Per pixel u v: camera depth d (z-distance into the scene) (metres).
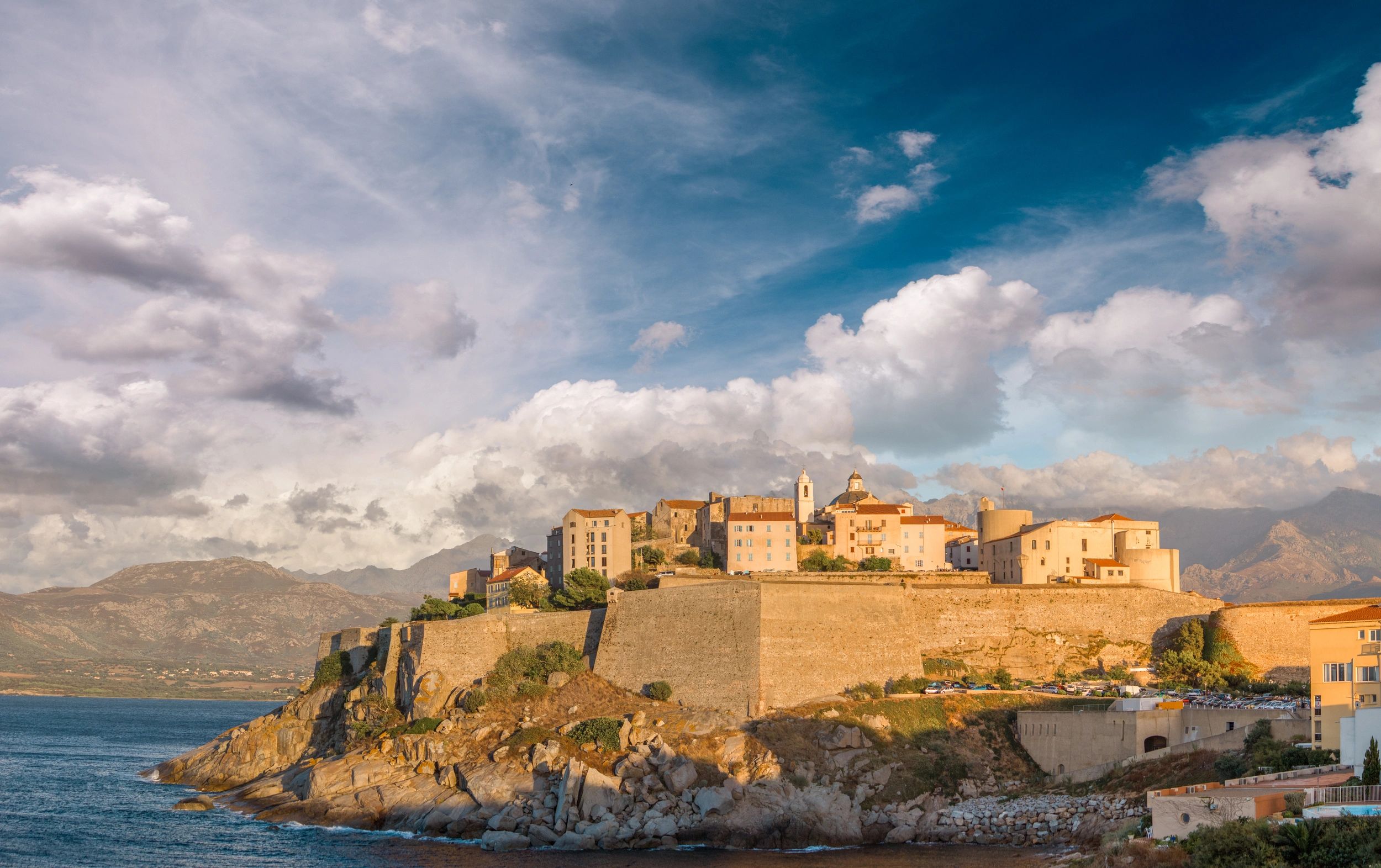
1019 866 123.44
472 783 150.12
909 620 177.00
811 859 131.75
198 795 185.12
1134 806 129.38
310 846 140.12
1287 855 83.19
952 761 153.50
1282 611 176.00
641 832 139.12
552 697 171.88
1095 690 170.12
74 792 190.62
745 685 161.75
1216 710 138.88
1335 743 113.69
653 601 176.88
